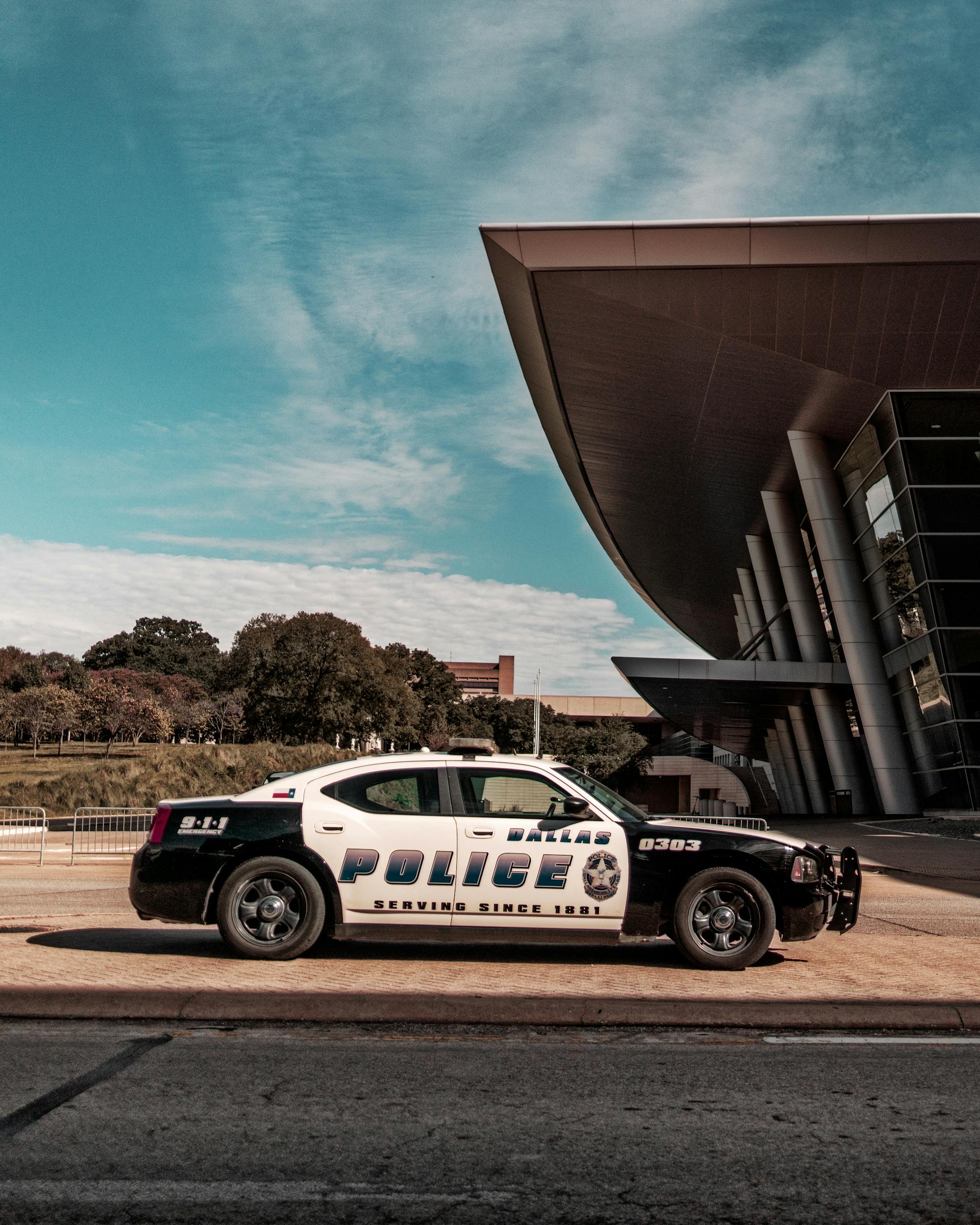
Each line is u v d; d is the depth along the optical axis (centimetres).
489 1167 379
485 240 2750
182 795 4372
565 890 773
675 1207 345
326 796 803
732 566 6228
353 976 708
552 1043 558
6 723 7819
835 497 3684
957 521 3238
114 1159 382
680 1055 535
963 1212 342
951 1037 578
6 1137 403
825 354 2998
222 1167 376
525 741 11325
